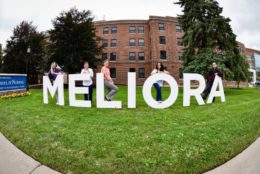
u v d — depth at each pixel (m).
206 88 11.67
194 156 4.45
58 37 28.12
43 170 4.14
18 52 33.03
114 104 8.88
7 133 5.98
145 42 42.78
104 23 43.72
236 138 5.53
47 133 5.69
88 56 28.39
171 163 4.18
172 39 41.84
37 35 33.22
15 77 15.74
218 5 21.58
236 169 4.21
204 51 20.91
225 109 8.81
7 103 11.10
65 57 28.06
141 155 4.43
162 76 8.91
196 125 6.33
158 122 6.64
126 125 6.31
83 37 28.48
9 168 4.25
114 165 4.11
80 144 4.91
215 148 4.86
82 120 6.87
